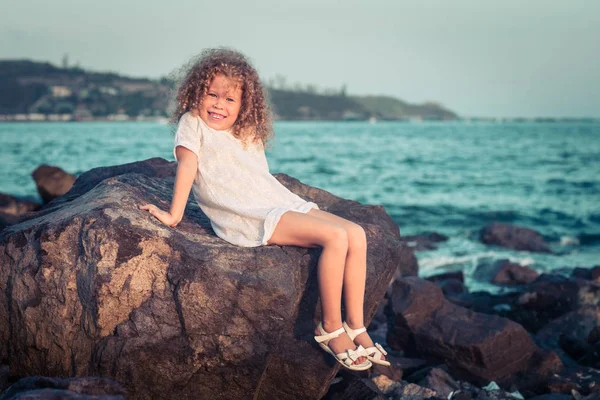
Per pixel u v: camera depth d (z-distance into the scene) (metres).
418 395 4.25
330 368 3.17
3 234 3.32
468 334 5.07
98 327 3.00
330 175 26.62
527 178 26.27
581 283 6.98
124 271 2.98
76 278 3.06
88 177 4.58
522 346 5.12
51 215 3.46
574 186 23.17
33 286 3.12
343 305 3.32
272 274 3.04
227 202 3.36
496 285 9.40
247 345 3.03
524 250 12.05
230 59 3.52
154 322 3.02
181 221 3.63
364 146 54.28
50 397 2.44
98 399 2.48
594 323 6.36
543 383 4.96
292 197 3.49
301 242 3.21
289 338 3.19
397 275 8.52
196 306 2.99
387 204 18.14
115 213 3.12
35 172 13.00
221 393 3.13
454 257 11.07
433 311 5.46
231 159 3.46
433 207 17.52
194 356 3.03
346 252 3.16
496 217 15.95
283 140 66.00
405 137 83.50
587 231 14.13
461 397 4.25
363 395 3.76
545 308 6.89
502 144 63.44
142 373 3.02
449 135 99.19
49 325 3.11
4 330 3.23
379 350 3.21
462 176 27.06
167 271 3.03
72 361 3.11
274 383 3.22
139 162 4.70
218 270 3.00
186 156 3.40
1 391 3.10
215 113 3.49
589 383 4.84
